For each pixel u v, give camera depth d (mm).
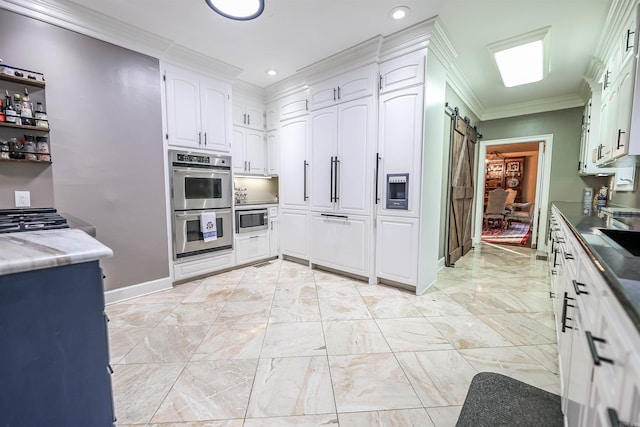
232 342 1938
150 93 2723
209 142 3248
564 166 4336
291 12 2285
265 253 4043
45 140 2119
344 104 3127
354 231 3164
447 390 1479
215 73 3262
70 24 2205
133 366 1674
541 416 1294
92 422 909
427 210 2809
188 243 3094
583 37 2609
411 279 2791
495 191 7215
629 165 2541
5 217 1672
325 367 1671
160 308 2471
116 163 2523
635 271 774
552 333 2049
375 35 2656
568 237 1688
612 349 637
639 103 1580
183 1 2152
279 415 1322
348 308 2484
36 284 789
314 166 3508
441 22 2418
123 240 2604
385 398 1427
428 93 2605
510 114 4699
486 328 2125
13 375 767
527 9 2232
